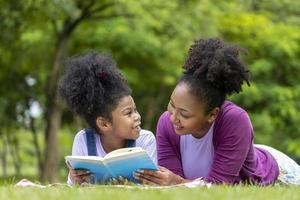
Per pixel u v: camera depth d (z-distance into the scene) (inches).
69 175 242.7
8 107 780.0
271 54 810.8
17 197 193.0
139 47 749.9
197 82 233.6
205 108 235.1
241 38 811.4
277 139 848.3
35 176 782.5
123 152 227.0
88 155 253.1
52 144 678.5
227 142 241.3
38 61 743.7
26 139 978.1
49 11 609.6
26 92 732.7
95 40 751.7
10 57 712.4
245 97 776.9
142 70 804.6
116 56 772.0
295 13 909.8
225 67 230.4
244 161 246.5
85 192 198.1
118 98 245.8
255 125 809.5
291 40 815.7
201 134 245.0
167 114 257.1
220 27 776.9
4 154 847.1
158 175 230.1
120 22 744.3
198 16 724.0
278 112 801.6
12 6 620.1
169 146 255.8
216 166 242.8
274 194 196.2
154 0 700.7
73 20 660.7
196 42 239.1
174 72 760.3
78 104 249.4
